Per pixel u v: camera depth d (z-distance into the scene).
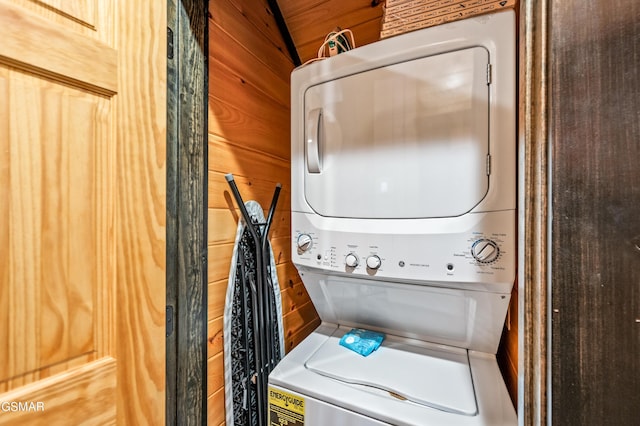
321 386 0.78
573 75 0.34
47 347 0.51
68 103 0.54
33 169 0.49
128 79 0.64
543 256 0.37
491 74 0.74
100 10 0.59
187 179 0.88
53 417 0.51
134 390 0.65
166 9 0.75
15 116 0.47
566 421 0.35
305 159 1.03
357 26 1.40
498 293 0.77
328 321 1.17
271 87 1.38
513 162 0.72
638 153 0.31
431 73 0.81
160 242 0.71
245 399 1.07
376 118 0.89
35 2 0.49
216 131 1.04
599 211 0.33
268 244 1.25
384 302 0.99
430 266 0.80
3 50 0.45
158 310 0.70
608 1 0.32
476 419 0.65
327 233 0.97
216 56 1.05
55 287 0.52
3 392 0.46
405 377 0.80
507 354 0.90
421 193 0.82
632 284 0.32
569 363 0.34
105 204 0.60
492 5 0.76
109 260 0.60
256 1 1.28
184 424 0.86
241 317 1.09
